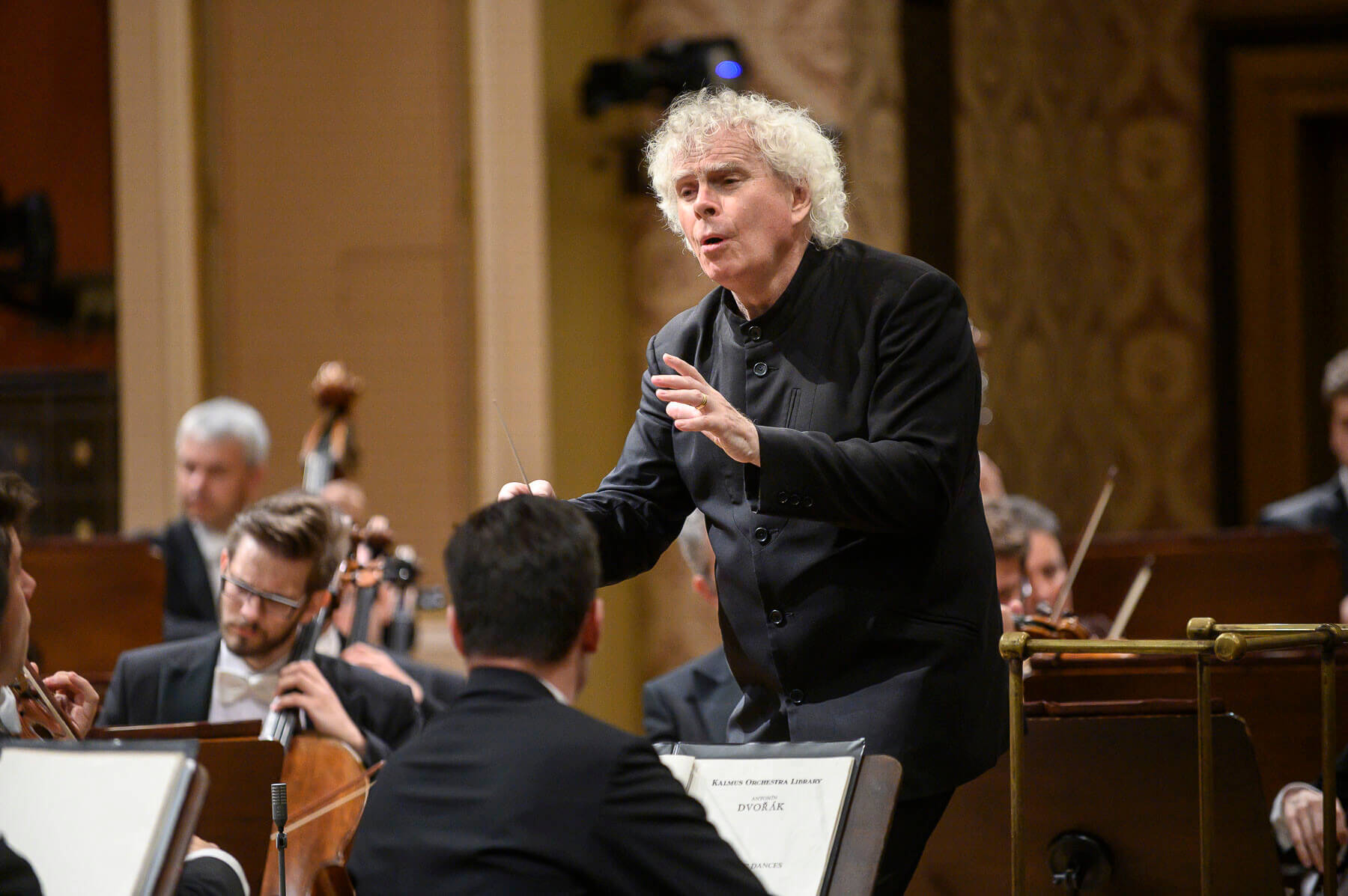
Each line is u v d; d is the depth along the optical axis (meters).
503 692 5.49
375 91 18.03
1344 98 23.81
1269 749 9.27
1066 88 23.23
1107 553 12.23
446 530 17.89
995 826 7.28
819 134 6.77
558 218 18.30
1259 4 24.03
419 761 5.46
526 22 17.75
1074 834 7.14
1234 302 24.08
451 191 17.95
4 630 6.32
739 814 6.07
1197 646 5.88
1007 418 20.78
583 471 18.48
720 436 5.94
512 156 17.80
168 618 14.38
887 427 6.31
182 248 18.06
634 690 18.77
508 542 5.61
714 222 6.52
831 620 6.46
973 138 20.64
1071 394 22.75
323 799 8.89
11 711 7.25
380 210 18.05
